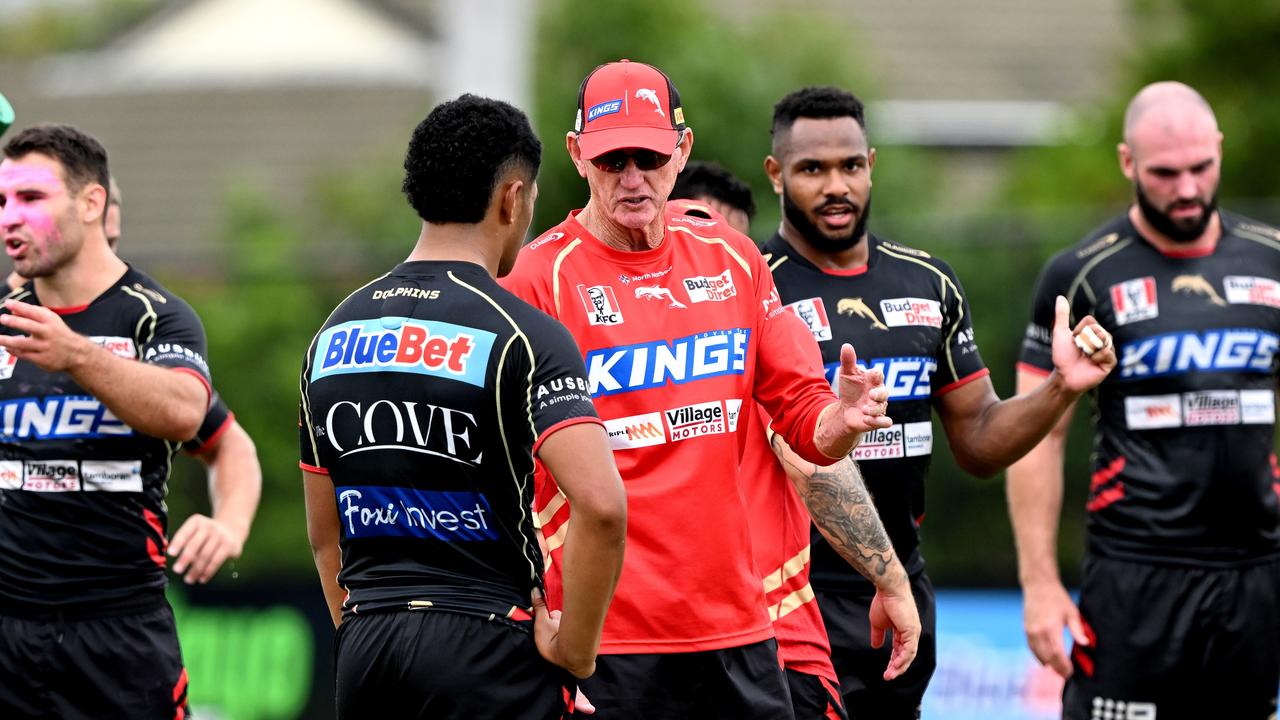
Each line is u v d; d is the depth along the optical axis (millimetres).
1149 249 22047
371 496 13953
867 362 19484
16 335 19234
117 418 18906
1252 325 21719
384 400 13844
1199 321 21656
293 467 40344
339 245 53406
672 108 15938
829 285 19719
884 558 17000
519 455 13953
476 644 13758
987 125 68875
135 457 19078
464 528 13852
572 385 13766
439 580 13875
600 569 13547
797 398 16109
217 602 34094
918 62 72750
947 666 34094
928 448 19938
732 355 16047
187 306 19750
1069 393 17250
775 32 51375
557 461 13570
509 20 46188
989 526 37375
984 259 38188
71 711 18953
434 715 13719
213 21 87500
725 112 48406
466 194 14133
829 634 19438
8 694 18875
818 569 19531
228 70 86125
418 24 85125
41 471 18859
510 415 13781
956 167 69125
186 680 19906
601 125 15617
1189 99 21719
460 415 13695
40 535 18859
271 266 41031
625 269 16109
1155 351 21703
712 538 15742
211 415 21453
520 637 13984
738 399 16047
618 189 15641
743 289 16375
